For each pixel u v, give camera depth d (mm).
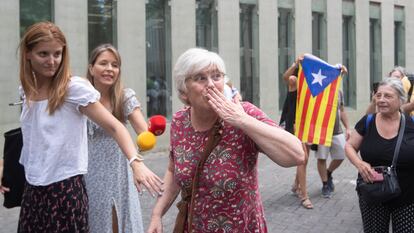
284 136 2488
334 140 8062
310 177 9977
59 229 2934
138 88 12914
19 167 3672
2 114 10727
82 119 3006
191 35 13922
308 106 6523
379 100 4164
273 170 10703
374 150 4156
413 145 4078
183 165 2727
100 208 3795
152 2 13359
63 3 11602
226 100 2531
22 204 3047
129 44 12734
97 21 12273
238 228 2658
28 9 11227
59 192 2934
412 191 4078
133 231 3854
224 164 2627
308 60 6551
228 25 14891
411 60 21969
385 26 20703
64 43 2906
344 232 6410
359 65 19578
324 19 18234
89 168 3777
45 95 2963
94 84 3908
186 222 2770
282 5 16781
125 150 2941
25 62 2928
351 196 8344
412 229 4086
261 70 15969
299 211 7387
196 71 2580
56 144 2930
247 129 2475
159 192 2844
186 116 2785
